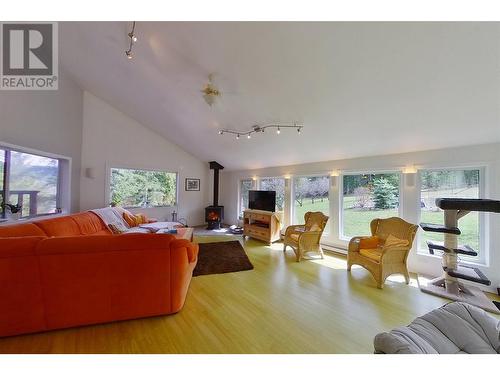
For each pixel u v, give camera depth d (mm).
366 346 1744
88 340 1757
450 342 1246
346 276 3213
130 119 5809
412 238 2969
